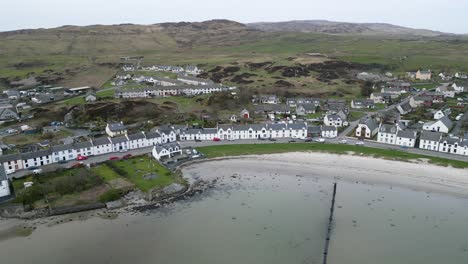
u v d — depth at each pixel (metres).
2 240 76.38
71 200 91.75
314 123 166.50
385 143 138.75
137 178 105.62
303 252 72.56
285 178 108.56
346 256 71.31
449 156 123.44
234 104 197.00
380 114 176.88
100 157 122.38
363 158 123.06
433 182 104.50
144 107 183.00
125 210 88.88
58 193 94.75
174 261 69.56
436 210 89.00
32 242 75.62
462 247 74.31
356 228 81.06
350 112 190.50
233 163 120.56
